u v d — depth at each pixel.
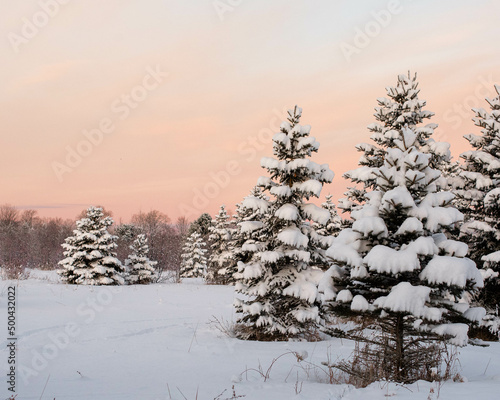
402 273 6.26
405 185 6.88
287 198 12.59
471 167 18.12
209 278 37.19
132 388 6.15
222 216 37.97
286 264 12.84
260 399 5.22
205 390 5.96
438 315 5.77
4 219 91.38
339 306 6.82
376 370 6.65
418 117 17.45
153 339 10.91
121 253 50.41
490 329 14.87
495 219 16.44
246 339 11.91
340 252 6.66
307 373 7.33
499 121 17.44
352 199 17.55
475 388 5.45
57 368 7.62
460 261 5.90
